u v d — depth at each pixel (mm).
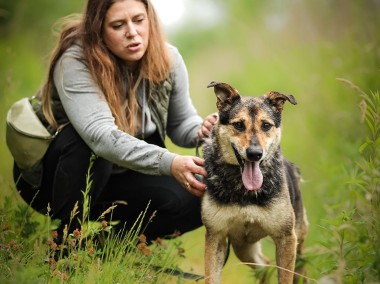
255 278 9281
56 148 8688
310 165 13828
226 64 25828
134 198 9359
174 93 9523
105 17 8430
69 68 8492
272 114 8570
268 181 8281
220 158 8445
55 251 8352
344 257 7641
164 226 9508
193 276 8461
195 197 9422
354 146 12086
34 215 9695
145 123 9008
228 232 8641
